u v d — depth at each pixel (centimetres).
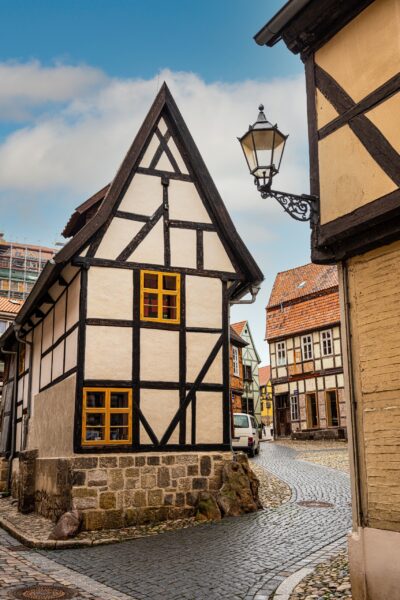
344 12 694
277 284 3975
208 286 1298
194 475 1174
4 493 1778
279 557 793
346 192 661
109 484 1105
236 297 1378
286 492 1355
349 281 662
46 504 1269
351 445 629
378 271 628
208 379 1248
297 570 722
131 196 1274
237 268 1334
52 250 8094
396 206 591
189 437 1204
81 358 1159
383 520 588
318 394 3375
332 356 3325
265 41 771
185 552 864
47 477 1277
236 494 1149
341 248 663
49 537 1012
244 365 4791
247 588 668
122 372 1182
